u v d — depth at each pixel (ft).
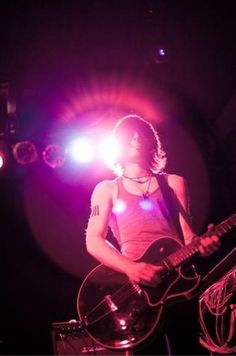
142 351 9.43
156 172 10.59
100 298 9.69
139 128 10.65
